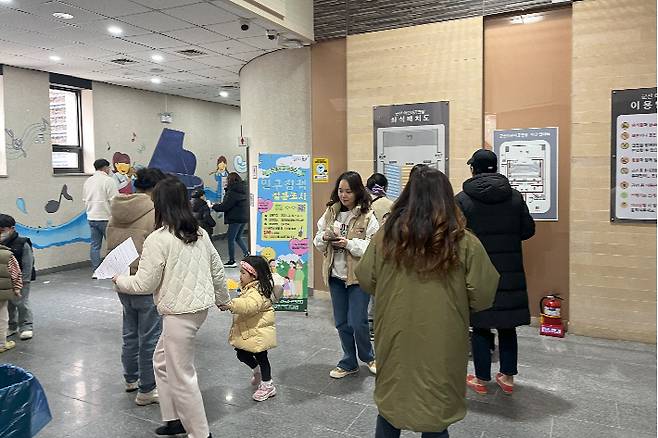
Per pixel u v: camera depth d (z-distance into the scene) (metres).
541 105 4.77
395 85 5.37
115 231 3.20
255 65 6.69
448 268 1.90
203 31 5.52
